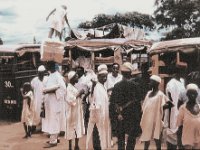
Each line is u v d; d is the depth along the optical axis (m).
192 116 7.61
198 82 10.10
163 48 12.16
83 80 11.61
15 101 15.11
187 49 11.66
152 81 8.26
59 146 10.83
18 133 12.88
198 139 7.63
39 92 12.74
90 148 8.94
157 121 8.20
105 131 8.82
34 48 15.96
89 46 19.55
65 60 19.02
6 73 15.18
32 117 12.25
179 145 7.87
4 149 10.65
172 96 9.27
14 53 14.92
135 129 8.44
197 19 41.78
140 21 41.25
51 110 10.84
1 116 15.55
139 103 8.50
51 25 19.12
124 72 8.47
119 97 8.38
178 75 9.47
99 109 8.70
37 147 10.80
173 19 42.44
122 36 22.77
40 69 12.75
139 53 21.59
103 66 8.91
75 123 9.80
